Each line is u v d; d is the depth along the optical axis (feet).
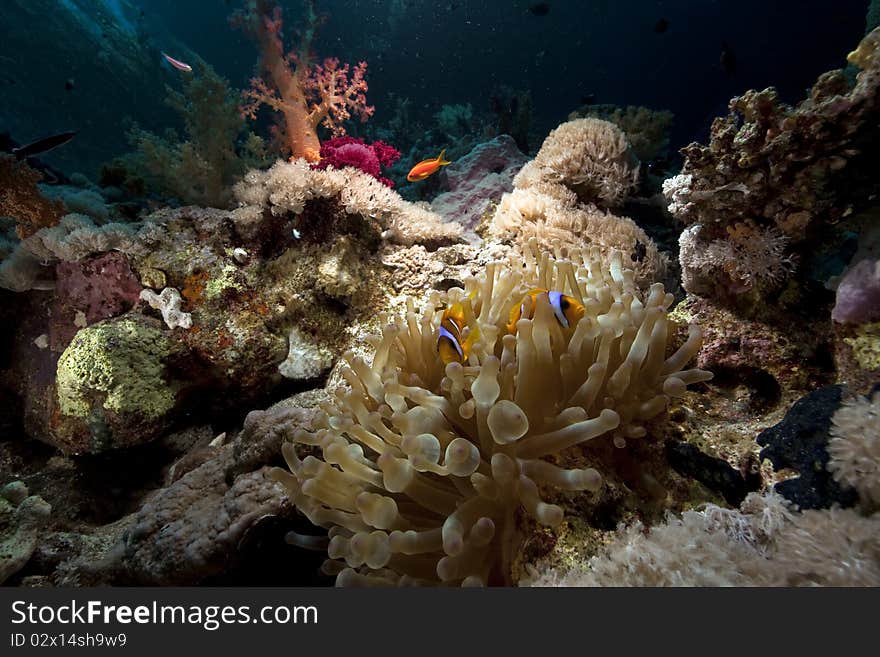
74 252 10.42
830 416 4.87
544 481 4.51
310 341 10.80
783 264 6.62
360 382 5.79
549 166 13.32
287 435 6.71
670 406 6.32
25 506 8.23
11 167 10.64
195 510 6.77
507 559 4.57
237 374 10.57
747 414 6.54
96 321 10.78
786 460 5.05
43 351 10.93
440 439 4.84
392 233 11.69
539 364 4.70
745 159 6.34
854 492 4.30
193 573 5.95
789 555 3.94
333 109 18.34
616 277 6.46
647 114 20.95
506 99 34.71
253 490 6.24
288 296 10.72
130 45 59.82
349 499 5.08
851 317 5.55
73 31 53.01
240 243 11.12
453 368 4.61
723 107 59.98
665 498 5.46
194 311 10.53
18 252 10.84
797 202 6.25
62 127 49.90
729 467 5.58
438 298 6.63
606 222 11.44
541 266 6.36
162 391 10.11
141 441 10.01
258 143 16.85
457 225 12.82
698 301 7.57
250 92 17.26
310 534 6.25
